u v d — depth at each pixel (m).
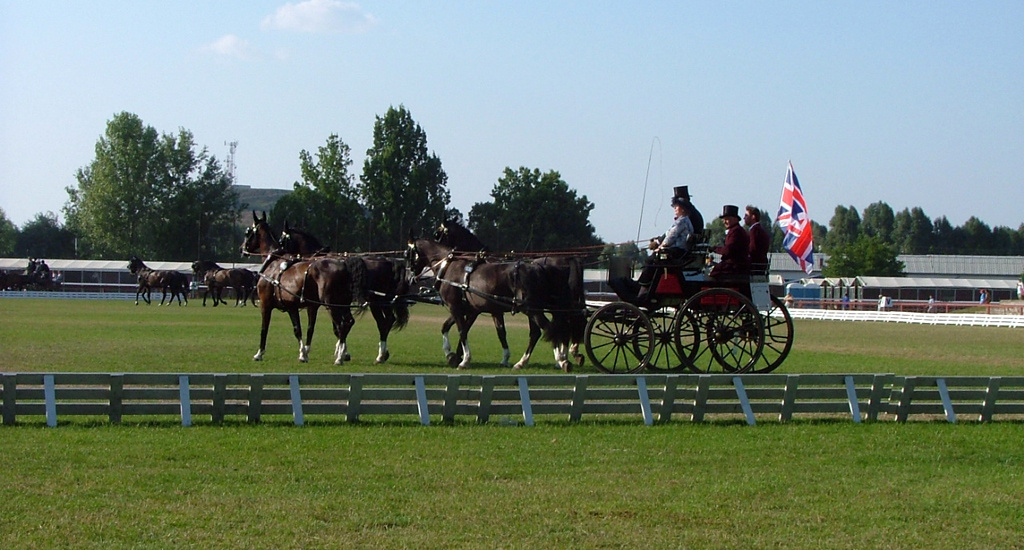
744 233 20.08
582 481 12.21
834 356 31.91
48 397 15.19
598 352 29.56
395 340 35.97
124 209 121.44
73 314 54.78
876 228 196.25
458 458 13.37
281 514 10.45
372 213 100.88
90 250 134.00
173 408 15.53
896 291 103.94
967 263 126.56
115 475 11.96
